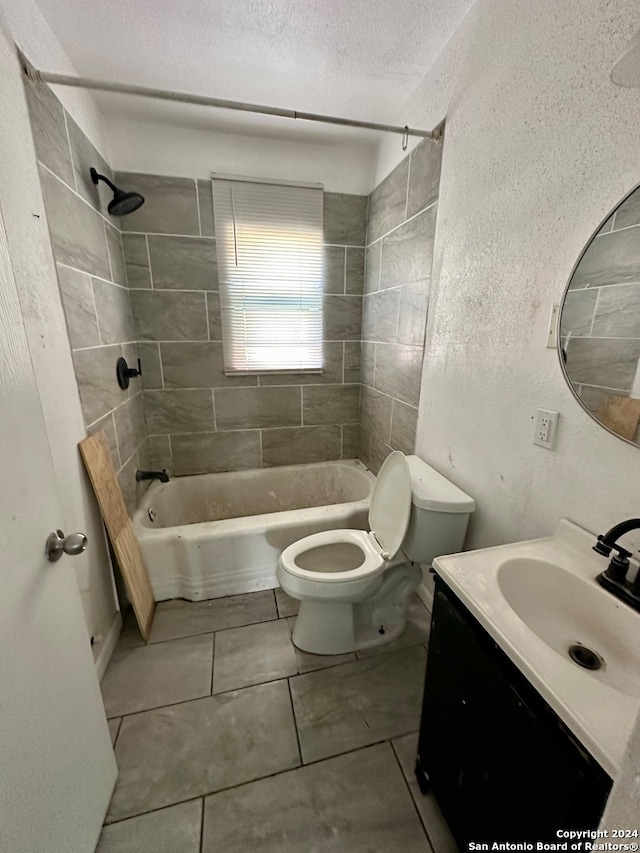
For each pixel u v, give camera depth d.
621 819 0.43
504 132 1.11
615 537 0.77
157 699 1.31
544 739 0.60
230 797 1.03
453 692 0.85
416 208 1.66
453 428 1.48
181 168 1.93
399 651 1.52
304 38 1.32
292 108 1.76
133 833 0.95
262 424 2.44
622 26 0.76
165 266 2.04
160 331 2.12
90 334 1.46
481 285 1.26
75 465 1.28
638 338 0.80
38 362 1.08
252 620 1.68
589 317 0.90
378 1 1.16
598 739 0.52
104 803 0.96
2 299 0.63
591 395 0.91
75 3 1.16
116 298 1.80
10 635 0.62
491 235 1.20
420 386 1.73
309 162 2.08
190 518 2.36
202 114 1.76
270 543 1.85
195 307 2.14
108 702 1.30
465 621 0.80
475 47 1.20
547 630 0.87
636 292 0.79
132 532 1.67
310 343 2.37
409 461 1.69
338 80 1.55
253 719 1.24
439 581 0.90
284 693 1.33
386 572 1.53
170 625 1.65
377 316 2.17
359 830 0.96
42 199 1.14
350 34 1.30
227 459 2.44
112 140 1.81
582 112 0.87
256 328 2.26
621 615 0.78
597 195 0.85
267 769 1.10
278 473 2.48
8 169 0.97
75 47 1.34
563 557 0.94
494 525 1.30
